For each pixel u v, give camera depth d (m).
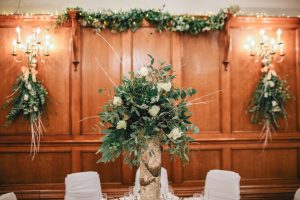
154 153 2.27
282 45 5.04
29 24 4.93
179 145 2.35
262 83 4.98
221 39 5.07
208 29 4.90
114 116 2.26
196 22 4.88
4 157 4.89
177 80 5.00
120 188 4.93
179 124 2.35
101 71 4.98
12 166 4.89
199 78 5.07
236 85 5.12
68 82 4.95
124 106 2.29
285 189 5.12
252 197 5.08
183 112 2.39
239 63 5.13
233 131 5.10
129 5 5.20
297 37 5.22
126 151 2.31
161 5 5.22
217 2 5.26
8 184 4.88
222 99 5.07
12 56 4.91
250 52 5.08
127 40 4.98
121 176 4.97
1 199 2.73
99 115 2.39
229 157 5.06
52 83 4.94
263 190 5.09
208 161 5.06
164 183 3.67
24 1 5.08
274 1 5.33
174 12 5.23
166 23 4.93
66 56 4.95
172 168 5.02
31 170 4.90
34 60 4.80
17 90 4.79
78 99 4.93
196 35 5.07
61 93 4.94
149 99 2.27
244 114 5.12
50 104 4.92
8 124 4.86
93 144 4.91
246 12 5.31
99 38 4.98
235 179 3.38
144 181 2.26
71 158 4.92
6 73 4.90
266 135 5.06
